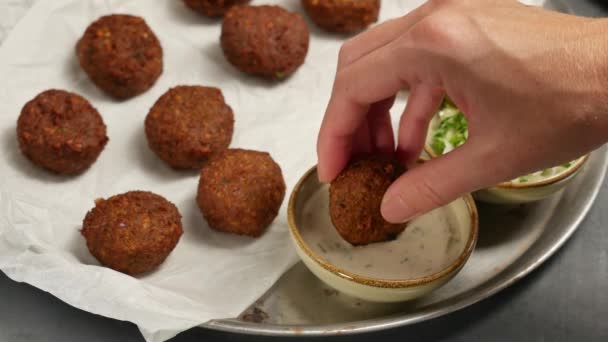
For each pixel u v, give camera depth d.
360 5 0.55
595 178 0.50
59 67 0.54
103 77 0.52
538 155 0.37
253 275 0.46
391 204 0.40
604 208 0.50
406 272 0.43
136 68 0.52
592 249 0.49
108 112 0.53
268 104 0.54
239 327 0.43
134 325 0.45
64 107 0.50
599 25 0.36
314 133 0.52
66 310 0.45
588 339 0.46
